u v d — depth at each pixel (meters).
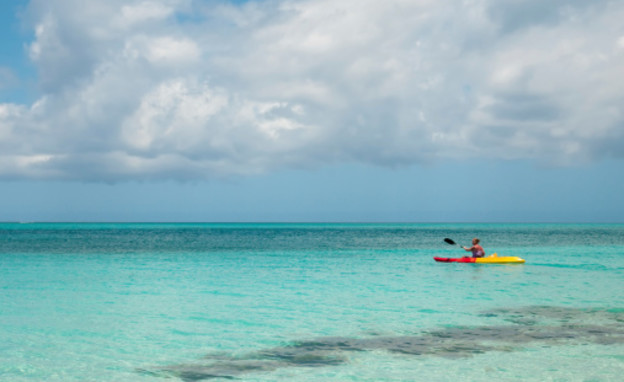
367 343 10.70
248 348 10.35
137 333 11.71
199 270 25.73
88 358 9.66
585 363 9.12
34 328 12.24
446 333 11.58
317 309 14.65
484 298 16.44
